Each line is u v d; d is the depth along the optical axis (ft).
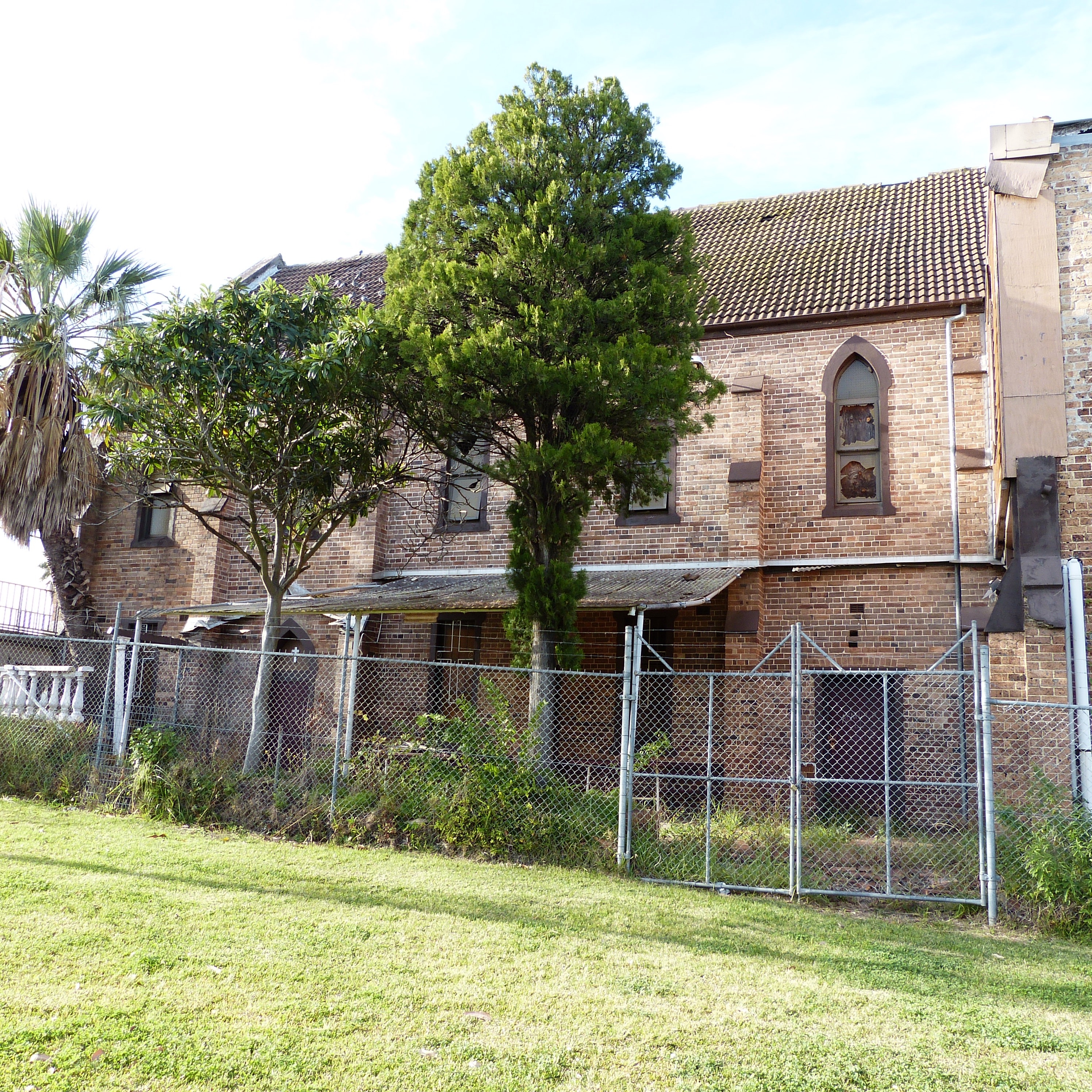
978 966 23.97
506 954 22.58
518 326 41.16
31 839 31.91
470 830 35.22
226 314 43.37
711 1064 16.87
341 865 31.32
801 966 23.17
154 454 44.47
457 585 58.03
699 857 34.60
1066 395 37.76
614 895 29.63
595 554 57.47
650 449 42.55
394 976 20.45
